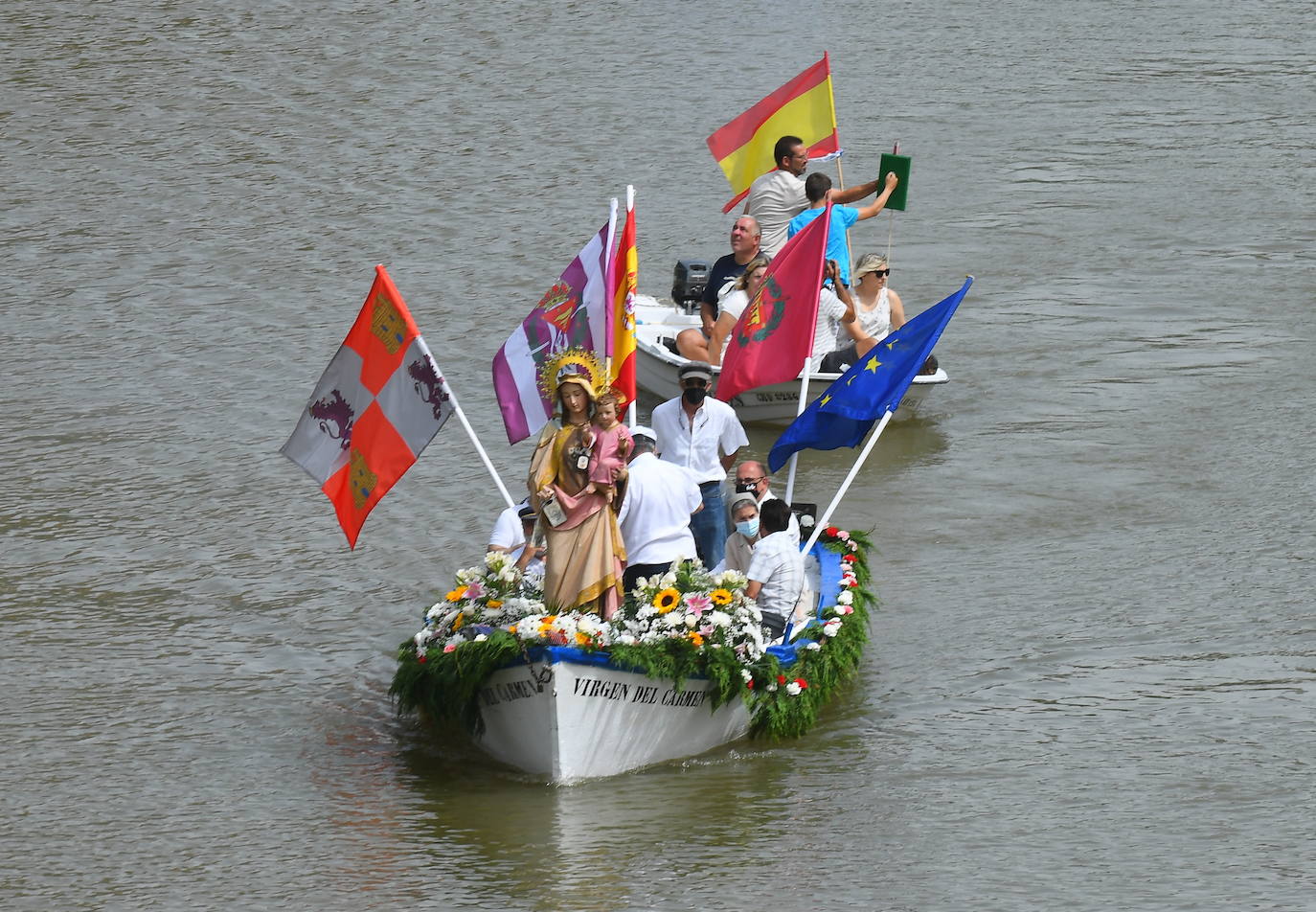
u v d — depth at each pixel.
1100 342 85.62
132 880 41.22
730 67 142.50
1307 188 111.88
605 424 45.62
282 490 68.69
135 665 54.00
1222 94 135.38
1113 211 108.00
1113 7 165.62
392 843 42.72
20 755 48.00
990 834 43.06
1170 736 48.47
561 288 54.16
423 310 90.50
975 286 94.81
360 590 59.69
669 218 107.00
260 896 40.38
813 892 40.25
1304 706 50.06
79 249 101.38
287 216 107.56
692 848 42.28
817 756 47.62
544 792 45.28
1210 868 41.38
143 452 72.56
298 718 50.53
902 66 143.50
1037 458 71.19
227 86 136.25
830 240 74.38
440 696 46.34
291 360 84.00
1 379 81.38
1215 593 57.94
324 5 161.00
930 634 55.41
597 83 137.75
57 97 132.50
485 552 62.75
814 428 56.62
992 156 119.88
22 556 62.28
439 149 121.12
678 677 45.38
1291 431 73.19
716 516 54.12
